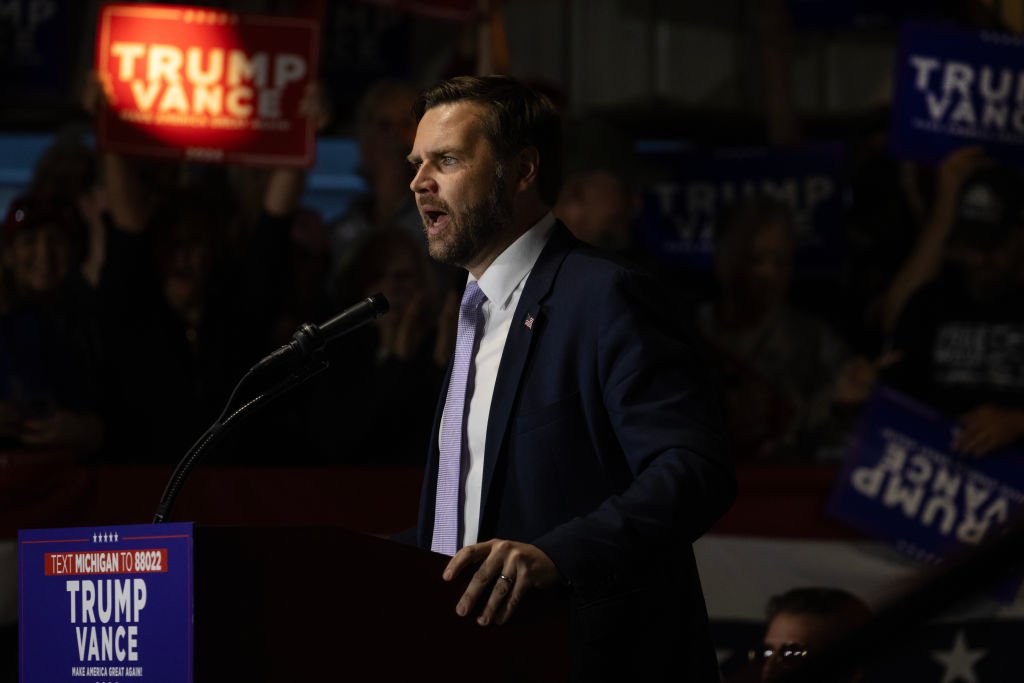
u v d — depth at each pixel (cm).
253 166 1140
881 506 1073
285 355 436
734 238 1239
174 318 1123
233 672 327
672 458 391
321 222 1207
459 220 468
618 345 423
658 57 1490
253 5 1324
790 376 1216
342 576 346
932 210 1241
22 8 1315
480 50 1341
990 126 1220
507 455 438
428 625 358
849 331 1236
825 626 1001
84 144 1161
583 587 365
